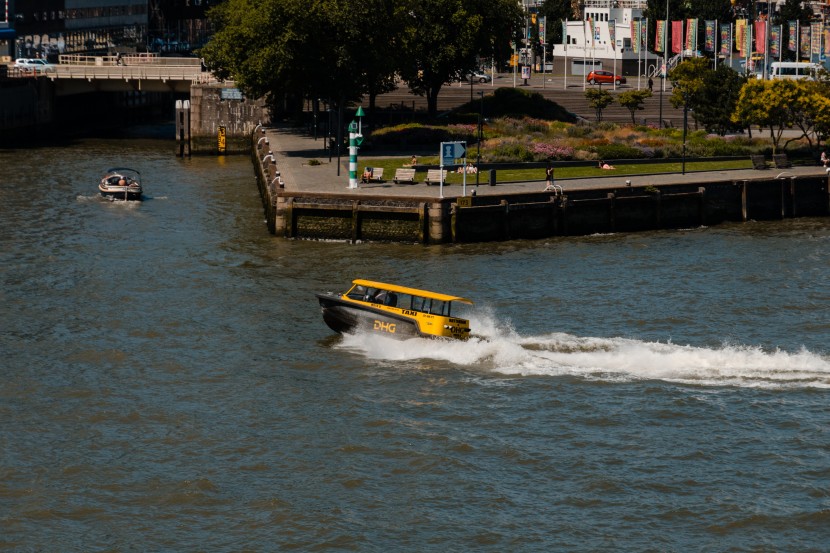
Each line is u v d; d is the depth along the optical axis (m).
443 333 80.69
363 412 70.94
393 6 160.88
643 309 92.50
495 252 112.88
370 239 117.50
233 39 159.75
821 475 62.78
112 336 84.75
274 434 67.94
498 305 92.88
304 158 150.50
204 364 79.12
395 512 59.44
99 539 57.03
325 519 58.72
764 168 141.88
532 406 71.75
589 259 109.94
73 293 95.56
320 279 100.88
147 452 65.62
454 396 73.31
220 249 112.38
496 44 188.25
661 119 181.00
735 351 81.50
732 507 59.62
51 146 193.25
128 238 116.50
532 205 119.56
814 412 70.62
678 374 76.56
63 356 80.44
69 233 118.44
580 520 58.62
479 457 65.06
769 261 109.75
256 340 84.06
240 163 176.88
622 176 134.12
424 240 116.00
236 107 188.88
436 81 188.62
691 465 64.06
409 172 128.00
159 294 95.56
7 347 82.00
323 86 155.38
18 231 118.94
